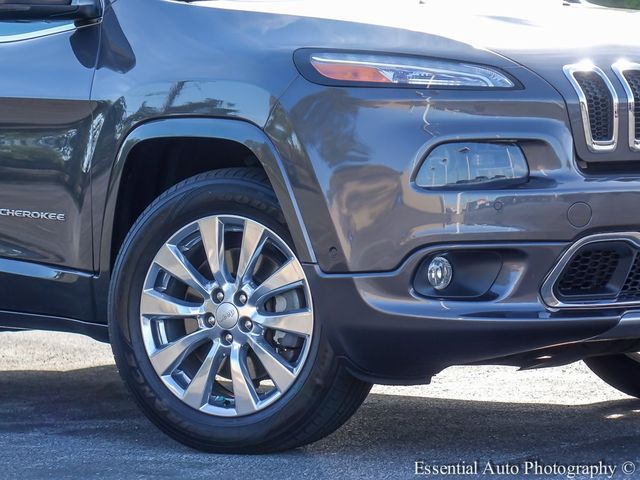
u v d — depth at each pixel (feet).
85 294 15.90
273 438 14.42
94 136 15.40
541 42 14.20
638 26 15.48
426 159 13.43
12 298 16.65
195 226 14.83
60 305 16.22
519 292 13.50
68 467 14.17
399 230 13.44
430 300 13.53
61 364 21.79
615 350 14.66
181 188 14.89
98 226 15.55
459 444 15.02
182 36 14.89
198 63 14.55
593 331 13.65
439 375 19.84
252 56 14.24
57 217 15.93
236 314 14.60
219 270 14.70
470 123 13.44
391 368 13.94
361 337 13.75
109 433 16.01
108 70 15.37
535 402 17.71
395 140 13.43
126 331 15.16
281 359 14.40
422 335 13.57
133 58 15.15
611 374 17.75
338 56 13.85
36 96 15.89
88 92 15.46
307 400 14.21
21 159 16.11
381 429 15.94
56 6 15.46
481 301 13.52
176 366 15.01
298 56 14.01
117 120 15.12
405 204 13.41
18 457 14.71
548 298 13.51
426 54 13.80
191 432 14.76
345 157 13.55
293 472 13.76
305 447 14.92
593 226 13.44
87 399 18.51
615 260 13.74
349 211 13.55
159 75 14.79
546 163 13.51
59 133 15.75
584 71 13.85
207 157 15.74
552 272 13.46
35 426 16.60
